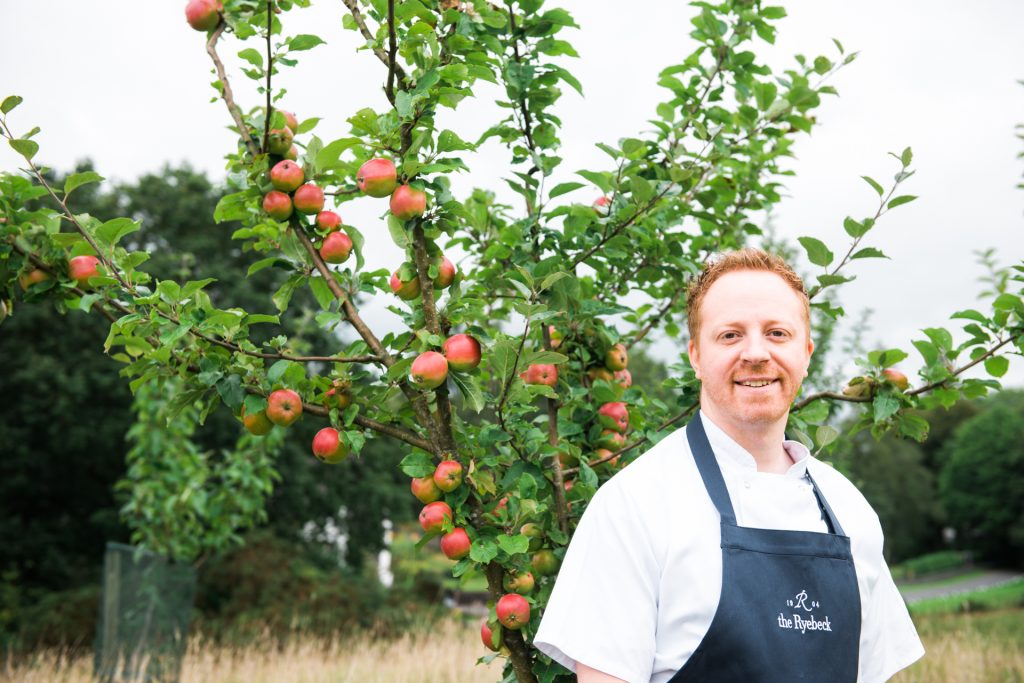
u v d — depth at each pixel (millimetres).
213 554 15039
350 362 2156
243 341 2191
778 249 5562
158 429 8000
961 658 5828
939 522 55250
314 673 6930
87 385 18891
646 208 2438
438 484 2000
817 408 2543
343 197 2215
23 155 2158
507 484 2117
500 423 2096
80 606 15672
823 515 1687
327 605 14336
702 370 1648
